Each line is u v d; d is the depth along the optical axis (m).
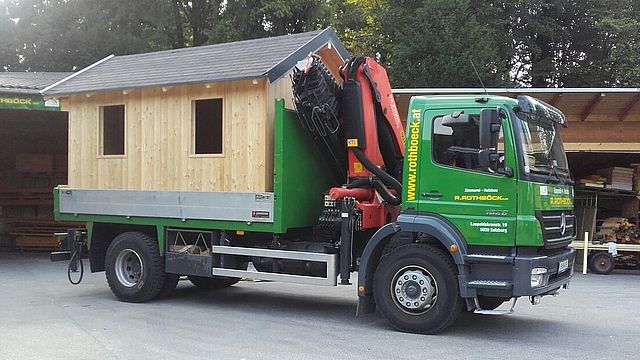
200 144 9.95
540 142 7.90
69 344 7.17
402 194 7.96
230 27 26.56
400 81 21.77
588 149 16.08
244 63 9.68
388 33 25.02
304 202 9.17
